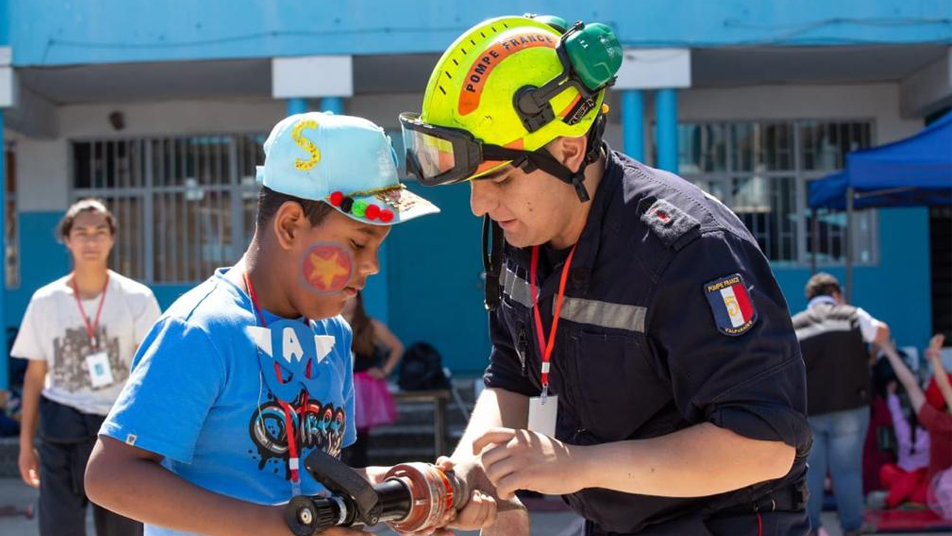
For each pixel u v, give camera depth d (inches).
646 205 85.6
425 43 363.9
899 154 291.7
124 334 180.4
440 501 83.6
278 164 82.0
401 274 453.4
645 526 91.9
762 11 361.7
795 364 82.1
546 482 79.8
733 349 79.6
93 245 180.9
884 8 359.9
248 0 364.8
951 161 286.5
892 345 294.7
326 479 74.5
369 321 285.9
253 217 448.1
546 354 90.5
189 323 80.0
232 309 82.2
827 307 249.4
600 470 80.0
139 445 76.4
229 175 448.1
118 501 76.1
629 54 363.3
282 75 364.8
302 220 81.7
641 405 88.0
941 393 273.1
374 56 370.9
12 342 417.7
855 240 441.4
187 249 449.4
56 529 176.9
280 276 83.7
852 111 435.8
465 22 362.9
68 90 419.8
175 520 75.7
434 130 80.6
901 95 430.9
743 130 442.3
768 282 84.2
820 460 245.1
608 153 89.3
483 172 80.9
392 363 293.3
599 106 84.6
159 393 77.3
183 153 449.7
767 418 78.0
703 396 80.5
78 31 368.8
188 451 77.9
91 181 450.3
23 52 370.9
